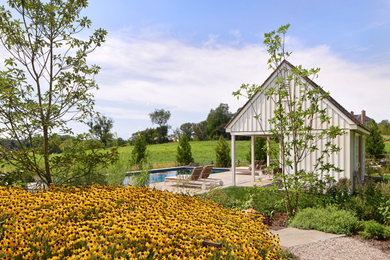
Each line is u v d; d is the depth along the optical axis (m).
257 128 11.76
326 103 10.41
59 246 3.28
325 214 6.75
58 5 7.05
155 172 19.06
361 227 6.34
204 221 5.00
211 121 73.62
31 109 6.47
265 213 7.44
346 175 10.10
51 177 7.38
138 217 4.49
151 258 3.50
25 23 6.69
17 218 4.02
